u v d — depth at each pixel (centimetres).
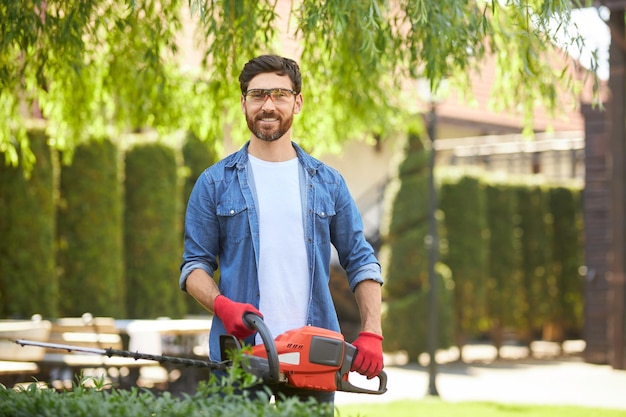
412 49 536
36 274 1126
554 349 1917
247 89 344
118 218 1232
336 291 1781
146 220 1295
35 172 1128
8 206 1118
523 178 1777
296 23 581
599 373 1446
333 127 754
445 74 542
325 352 319
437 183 1605
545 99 615
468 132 2238
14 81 577
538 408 977
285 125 344
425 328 1520
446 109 2059
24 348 844
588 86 1686
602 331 1577
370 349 333
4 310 1113
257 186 349
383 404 995
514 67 600
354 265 360
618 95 1462
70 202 1201
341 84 666
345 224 362
